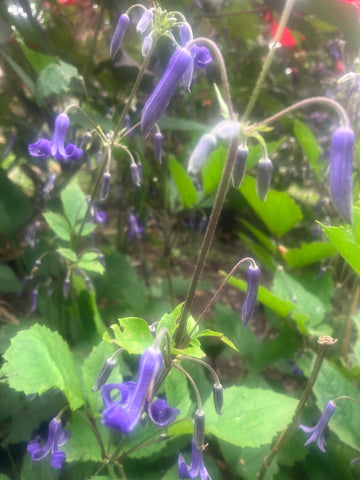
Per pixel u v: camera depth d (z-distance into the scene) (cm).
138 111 22
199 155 8
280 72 33
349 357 19
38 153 14
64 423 16
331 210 25
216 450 19
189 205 23
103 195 15
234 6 28
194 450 10
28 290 24
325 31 27
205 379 19
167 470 15
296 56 32
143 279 26
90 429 14
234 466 16
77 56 24
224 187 10
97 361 15
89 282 18
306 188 36
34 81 22
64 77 18
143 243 28
